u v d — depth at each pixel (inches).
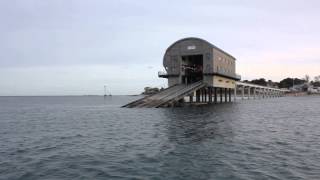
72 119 2074.3
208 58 3122.5
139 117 1983.3
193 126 1496.1
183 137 1180.5
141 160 836.0
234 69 4079.7
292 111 2554.1
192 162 805.9
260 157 853.2
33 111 3169.3
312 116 2087.8
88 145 1065.5
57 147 1041.5
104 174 716.7
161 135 1243.8
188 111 2374.5
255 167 755.4
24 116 2484.0
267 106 3280.0
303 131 1342.3
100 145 1060.5
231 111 2452.0
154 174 710.5
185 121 1706.4
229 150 941.8
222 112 2327.8
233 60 4018.2
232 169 740.7
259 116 2060.8
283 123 1651.1
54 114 2630.4
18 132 1455.5
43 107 4082.2
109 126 1592.0
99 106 4082.2
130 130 1417.3
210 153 903.7
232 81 4111.7
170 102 2728.8
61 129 1528.1
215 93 3695.9
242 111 2484.0
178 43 3211.1
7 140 1210.6
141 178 684.1
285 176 685.9
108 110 2859.3
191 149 960.3
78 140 1176.2
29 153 952.3
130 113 2319.1
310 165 769.6
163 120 1771.7
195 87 2970.0
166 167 764.0
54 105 4788.4
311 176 684.7
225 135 1219.9
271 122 1695.4
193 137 1177.4
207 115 2062.0
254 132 1304.1
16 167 786.8
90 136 1268.5
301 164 778.8
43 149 1011.9
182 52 3201.3
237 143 1051.3
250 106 3248.0
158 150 955.3
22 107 4178.2
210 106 3036.4
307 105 3545.8
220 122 1662.2
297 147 987.3
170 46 3235.7
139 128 1472.7
